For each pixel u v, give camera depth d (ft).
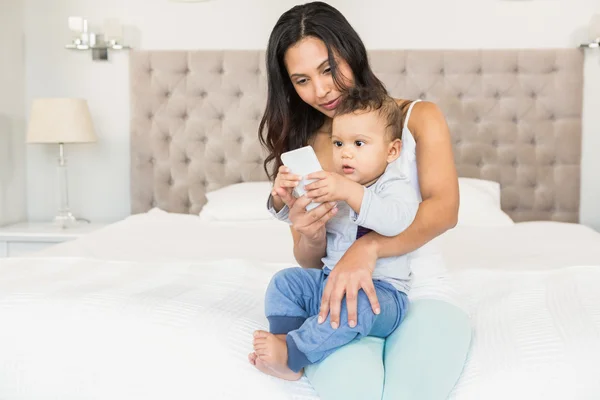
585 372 3.68
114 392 4.03
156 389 3.96
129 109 11.86
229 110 11.48
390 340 3.96
